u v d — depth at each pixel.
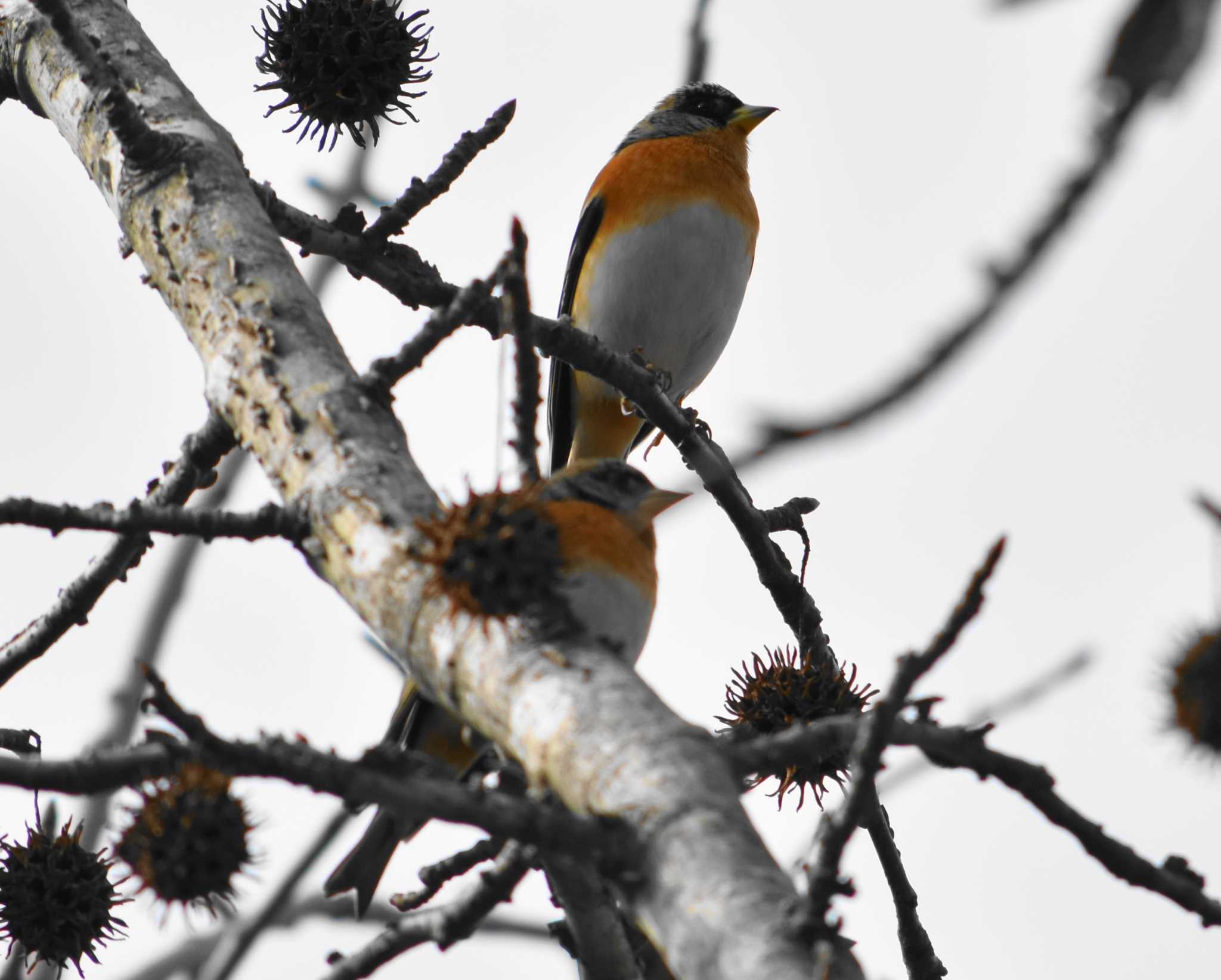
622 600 6.78
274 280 6.48
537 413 5.46
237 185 6.99
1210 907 5.21
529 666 4.83
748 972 3.90
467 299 5.91
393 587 5.24
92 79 6.82
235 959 9.84
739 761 4.56
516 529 4.96
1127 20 3.82
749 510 8.44
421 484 5.61
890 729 4.21
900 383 4.67
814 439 4.77
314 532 5.60
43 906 7.19
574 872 5.85
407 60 8.21
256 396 6.06
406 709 7.86
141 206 6.96
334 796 4.27
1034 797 5.16
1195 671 7.45
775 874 4.16
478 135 8.43
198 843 6.62
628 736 4.52
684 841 4.21
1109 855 5.21
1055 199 4.22
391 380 5.95
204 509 5.67
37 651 7.94
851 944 4.00
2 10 8.27
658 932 4.20
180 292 6.66
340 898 11.82
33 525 5.57
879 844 6.88
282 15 8.16
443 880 6.71
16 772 4.46
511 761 5.29
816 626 8.55
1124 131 3.98
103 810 10.34
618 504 8.16
